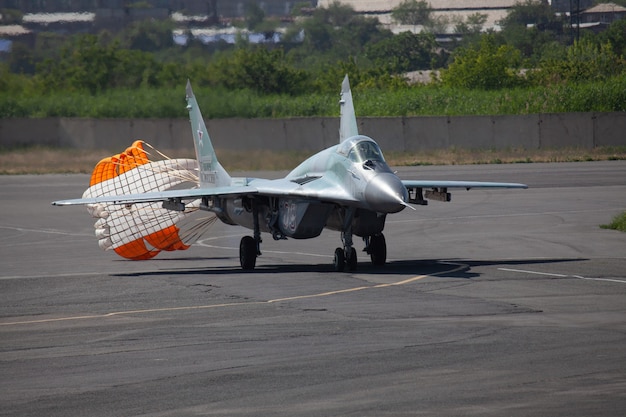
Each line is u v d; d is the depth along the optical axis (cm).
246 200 8062
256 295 6234
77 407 3581
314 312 5500
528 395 3594
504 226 10694
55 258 9062
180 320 5369
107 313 5719
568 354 4250
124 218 9188
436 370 4006
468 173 17225
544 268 7356
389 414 3397
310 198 7288
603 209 12012
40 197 15050
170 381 3931
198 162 9444
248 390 3756
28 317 5656
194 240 10706
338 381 3866
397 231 10519
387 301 5838
